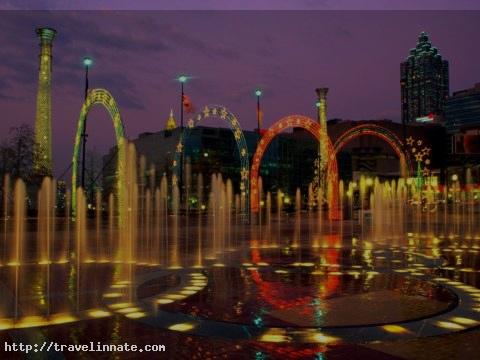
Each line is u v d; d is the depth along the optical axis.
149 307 9.94
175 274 14.30
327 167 50.00
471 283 12.81
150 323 8.71
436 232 32.44
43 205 51.91
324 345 7.45
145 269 15.39
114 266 16.08
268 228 38.41
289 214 66.50
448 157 95.75
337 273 14.58
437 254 19.55
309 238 27.84
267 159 113.56
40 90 65.25
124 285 12.42
